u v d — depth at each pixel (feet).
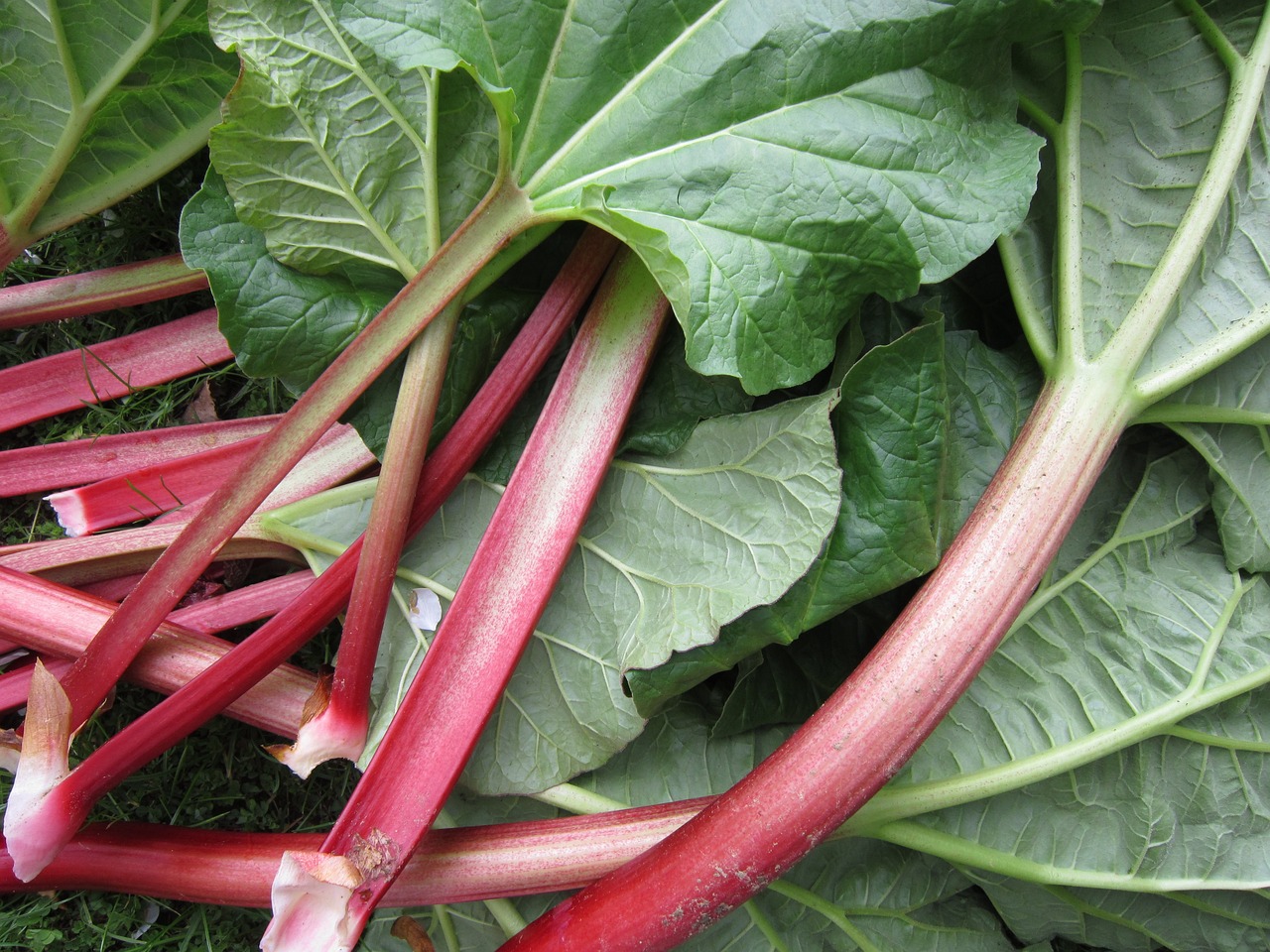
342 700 1.49
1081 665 1.57
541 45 1.35
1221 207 1.48
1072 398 1.46
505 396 1.56
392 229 1.49
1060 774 1.55
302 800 1.83
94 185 1.74
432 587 1.60
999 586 1.41
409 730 1.44
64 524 1.75
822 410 1.44
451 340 1.51
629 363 1.52
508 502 1.49
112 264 1.91
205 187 1.50
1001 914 1.65
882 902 1.63
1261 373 1.52
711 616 1.45
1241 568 1.59
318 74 1.39
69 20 1.55
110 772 1.47
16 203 1.71
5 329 1.83
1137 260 1.49
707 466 1.53
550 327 1.57
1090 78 1.53
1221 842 1.54
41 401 1.83
